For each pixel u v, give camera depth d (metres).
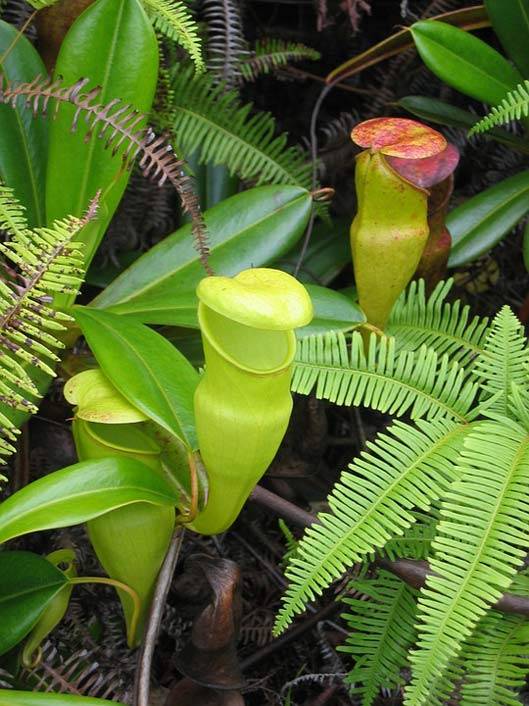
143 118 0.75
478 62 0.89
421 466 0.71
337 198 1.11
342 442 1.03
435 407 0.76
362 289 0.82
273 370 0.65
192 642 0.74
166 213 1.03
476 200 0.94
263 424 0.67
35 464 0.92
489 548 0.67
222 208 0.86
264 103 1.14
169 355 0.75
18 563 0.73
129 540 0.72
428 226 0.84
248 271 0.66
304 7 1.10
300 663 0.90
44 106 0.73
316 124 1.15
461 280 1.07
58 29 0.84
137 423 0.75
